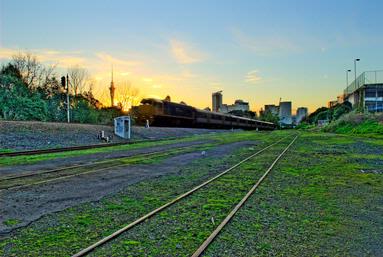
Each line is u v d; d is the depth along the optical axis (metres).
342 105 75.94
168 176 11.30
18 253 4.65
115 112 53.91
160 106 44.47
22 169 12.85
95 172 12.14
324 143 27.81
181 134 42.88
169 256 4.56
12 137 23.06
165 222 6.12
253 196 8.29
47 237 5.30
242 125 80.44
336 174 11.68
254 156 17.75
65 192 8.68
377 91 54.38
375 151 20.28
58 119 45.50
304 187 9.41
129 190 8.98
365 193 8.64
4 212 6.75
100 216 6.51
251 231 5.65
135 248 4.84
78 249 4.80
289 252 4.75
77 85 67.62
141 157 17.25
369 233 5.60
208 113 60.31
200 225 5.95
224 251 4.76
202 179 10.70
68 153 19.59
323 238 5.34
